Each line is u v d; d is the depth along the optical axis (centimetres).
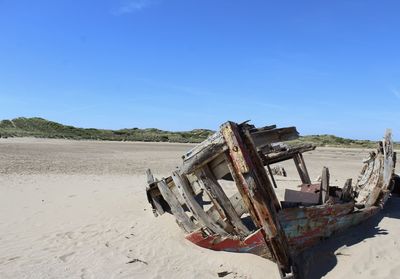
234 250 679
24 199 1110
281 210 646
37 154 2603
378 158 1035
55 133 7156
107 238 770
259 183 612
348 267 627
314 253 686
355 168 2220
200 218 716
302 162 1078
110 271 604
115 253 686
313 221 702
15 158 2223
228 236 684
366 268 623
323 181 859
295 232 668
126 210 1003
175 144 5628
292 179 1639
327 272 623
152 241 755
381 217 925
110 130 8694
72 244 727
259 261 645
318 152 3944
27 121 7988
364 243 729
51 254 670
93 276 582
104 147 3922
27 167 1834
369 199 951
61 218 913
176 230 818
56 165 1984
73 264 627
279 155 1016
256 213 628
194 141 7088
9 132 5988
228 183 1428
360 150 4572
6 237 757
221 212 694
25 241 736
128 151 3394
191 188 756
